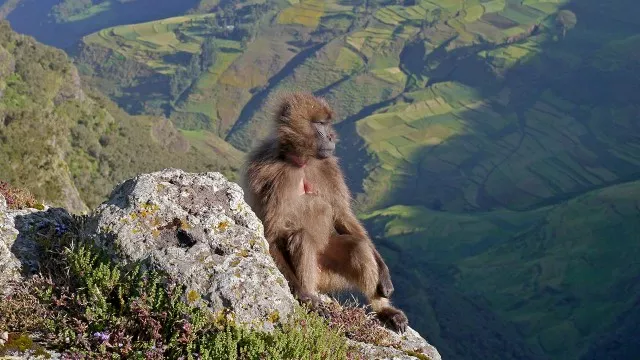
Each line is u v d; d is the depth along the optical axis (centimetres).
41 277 514
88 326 478
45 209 660
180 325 469
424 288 10294
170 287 483
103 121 8131
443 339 8656
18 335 467
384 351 547
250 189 684
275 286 503
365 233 757
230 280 490
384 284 713
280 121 709
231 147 17188
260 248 530
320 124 714
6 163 3631
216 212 541
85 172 6838
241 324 476
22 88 7119
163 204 530
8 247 548
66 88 7869
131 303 476
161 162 8656
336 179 745
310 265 649
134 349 461
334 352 488
